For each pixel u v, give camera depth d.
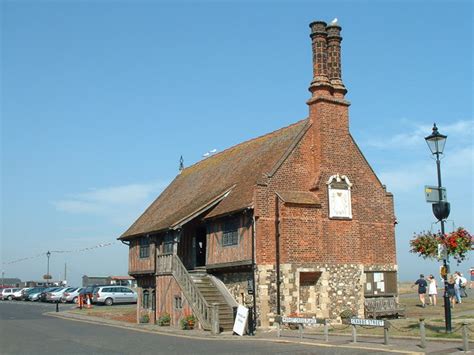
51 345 19.67
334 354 15.89
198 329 25.16
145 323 31.16
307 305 25.56
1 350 18.30
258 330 24.00
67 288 60.38
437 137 18.97
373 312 26.47
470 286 48.44
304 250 25.27
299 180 26.39
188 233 31.39
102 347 18.94
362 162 28.69
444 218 18.72
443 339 17.94
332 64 27.95
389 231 28.97
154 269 31.75
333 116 27.19
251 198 25.28
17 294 68.06
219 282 27.44
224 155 35.78
